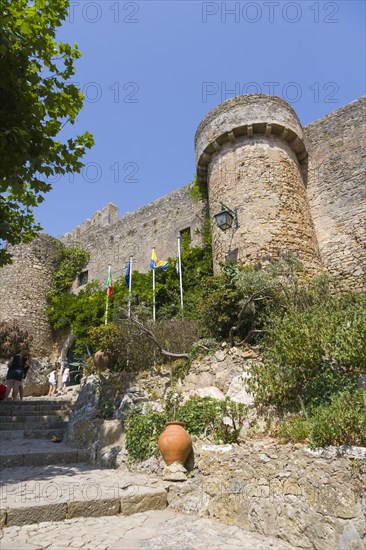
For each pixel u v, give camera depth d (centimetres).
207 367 646
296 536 349
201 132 1267
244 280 713
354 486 330
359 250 1080
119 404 749
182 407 584
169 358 741
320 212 1195
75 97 638
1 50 502
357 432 366
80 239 2131
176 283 1472
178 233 1644
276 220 1048
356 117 1224
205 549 333
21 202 765
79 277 2022
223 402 531
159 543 345
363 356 470
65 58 630
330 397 460
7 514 373
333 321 523
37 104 622
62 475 536
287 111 1205
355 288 1049
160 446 509
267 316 671
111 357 880
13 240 764
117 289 1700
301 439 405
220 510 418
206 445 468
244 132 1179
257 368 545
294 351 505
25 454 602
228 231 1083
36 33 579
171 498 463
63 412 969
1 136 545
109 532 369
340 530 325
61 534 358
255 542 353
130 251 1822
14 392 1087
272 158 1138
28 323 1836
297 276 838
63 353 1806
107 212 2070
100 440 667
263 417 517
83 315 1733
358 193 1137
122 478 522
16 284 1895
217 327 709
